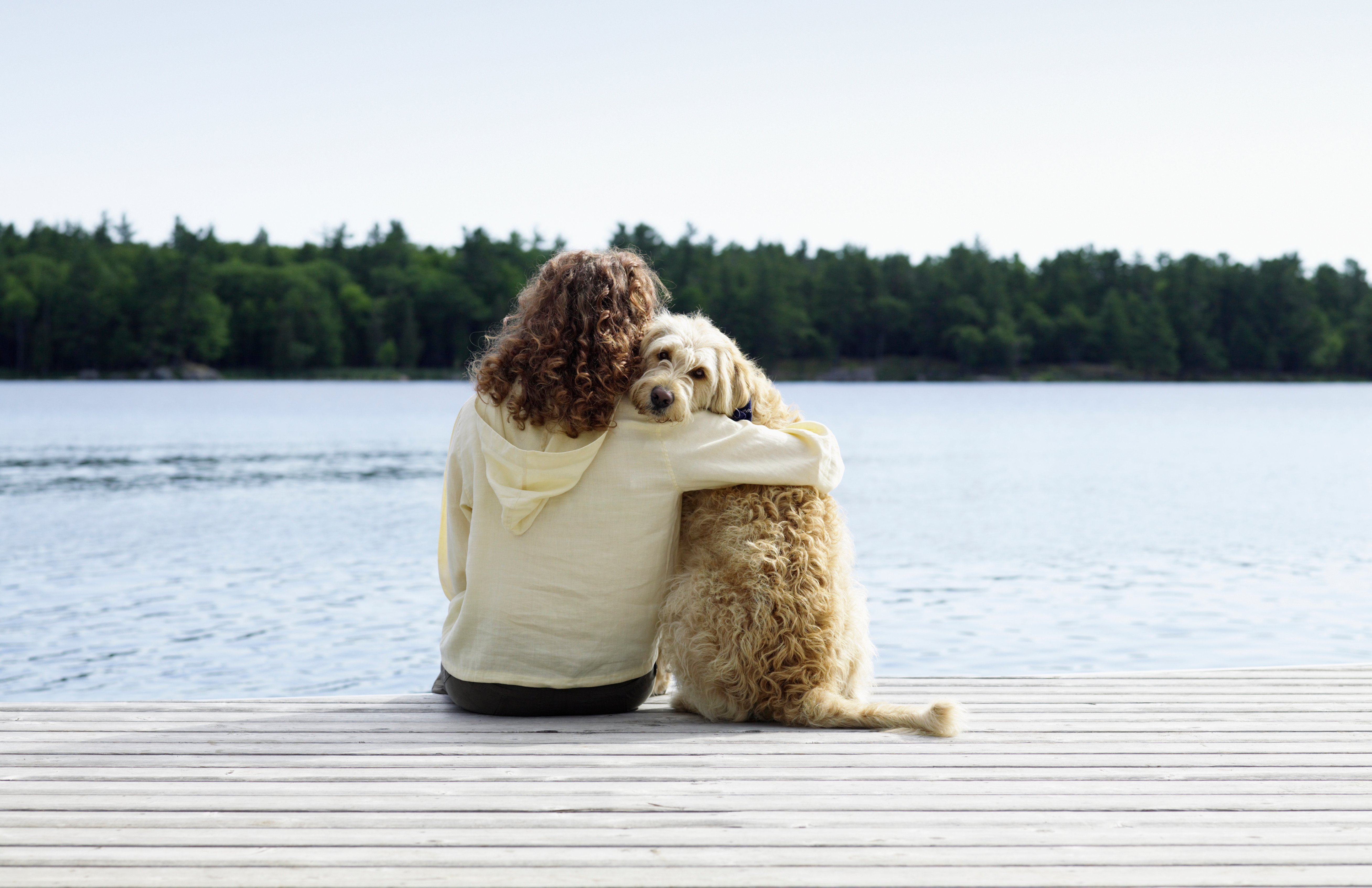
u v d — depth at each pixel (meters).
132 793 2.95
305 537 14.82
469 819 2.77
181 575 11.93
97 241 139.88
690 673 3.68
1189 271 135.50
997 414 57.81
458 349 128.25
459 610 3.86
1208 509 18.89
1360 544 14.80
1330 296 136.25
